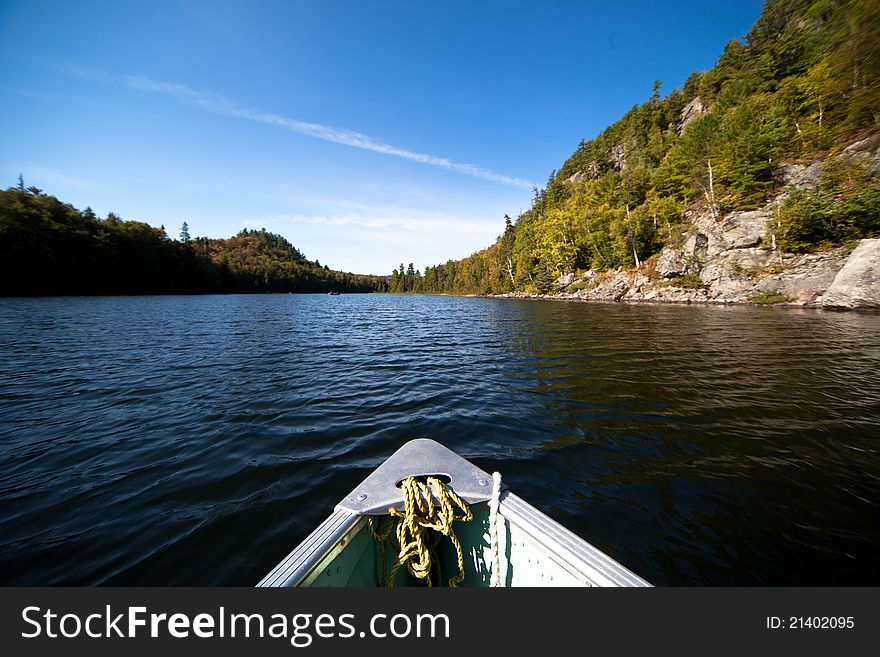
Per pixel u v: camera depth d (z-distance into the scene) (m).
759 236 32.78
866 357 10.58
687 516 3.70
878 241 22.45
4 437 5.70
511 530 2.00
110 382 8.97
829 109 35.59
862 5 20.30
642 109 92.44
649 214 48.00
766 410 6.64
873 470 4.58
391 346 14.52
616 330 17.56
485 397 7.71
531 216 89.75
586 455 5.06
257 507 3.85
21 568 2.95
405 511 2.07
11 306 32.31
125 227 70.62
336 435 5.78
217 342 15.36
